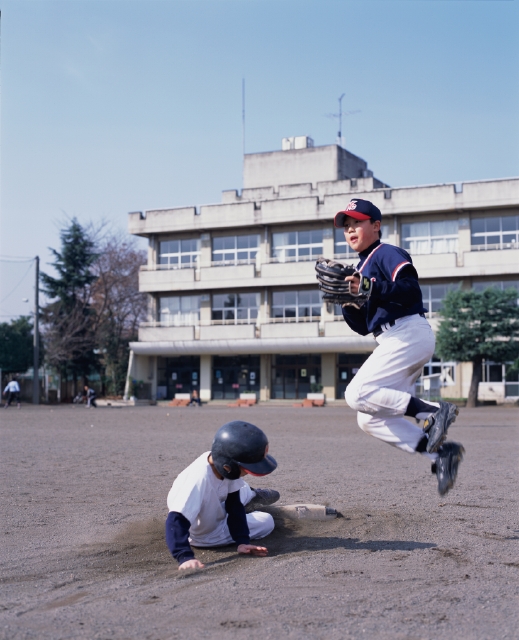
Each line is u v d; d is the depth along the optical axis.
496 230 46.06
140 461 12.21
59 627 3.64
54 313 54.97
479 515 6.84
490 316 40.22
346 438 17.95
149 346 53.09
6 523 6.60
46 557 5.28
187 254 53.81
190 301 53.81
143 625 3.65
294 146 56.78
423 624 3.64
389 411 5.17
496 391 45.44
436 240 47.22
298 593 4.20
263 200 50.22
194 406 48.81
